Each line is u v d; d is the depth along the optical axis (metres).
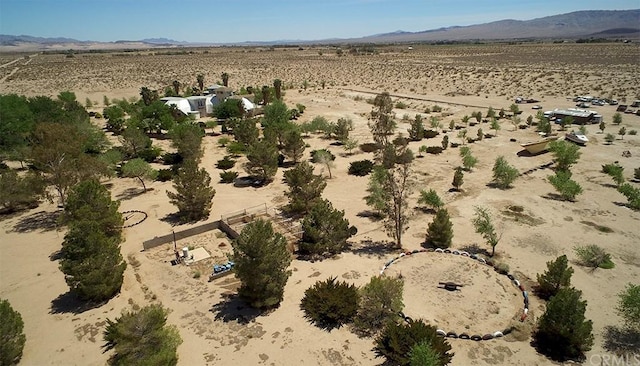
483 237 36.44
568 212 41.66
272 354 23.84
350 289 27.58
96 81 159.75
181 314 27.75
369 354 23.56
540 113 82.94
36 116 68.00
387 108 40.06
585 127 75.50
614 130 73.38
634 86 115.00
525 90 118.81
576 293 23.34
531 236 36.88
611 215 40.72
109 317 27.86
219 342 24.97
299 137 60.44
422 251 34.78
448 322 25.94
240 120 78.62
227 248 36.62
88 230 28.88
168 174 55.09
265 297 27.31
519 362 22.70
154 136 79.12
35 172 47.12
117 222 37.34
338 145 70.75
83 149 50.28
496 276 30.77
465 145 67.81
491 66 178.38
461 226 39.25
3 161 62.84
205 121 90.69
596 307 27.02
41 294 30.94
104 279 29.05
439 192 47.84
